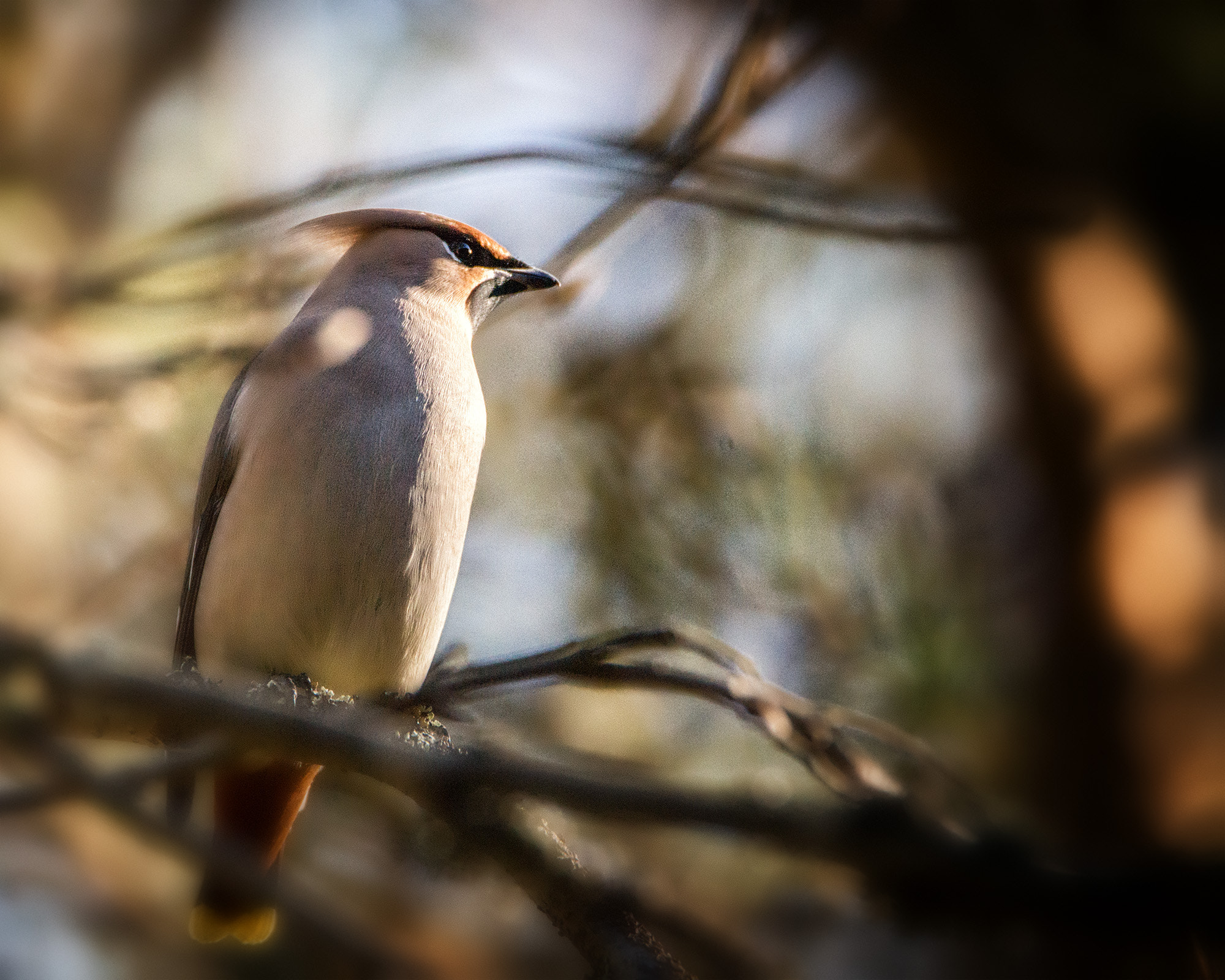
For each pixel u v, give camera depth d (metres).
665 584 10.82
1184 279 14.19
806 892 9.54
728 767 10.56
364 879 10.23
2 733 3.93
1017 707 11.83
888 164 13.27
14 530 10.88
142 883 11.70
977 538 11.46
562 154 6.91
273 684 7.12
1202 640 12.72
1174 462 13.36
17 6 14.21
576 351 11.23
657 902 5.51
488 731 7.96
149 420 8.47
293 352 8.20
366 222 9.47
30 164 14.05
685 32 11.90
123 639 10.94
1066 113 13.28
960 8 12.75
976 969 9.69
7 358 7.78
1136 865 3.30
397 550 8.09
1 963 11.19
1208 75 13.30
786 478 10.99
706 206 7.27
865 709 10.79
